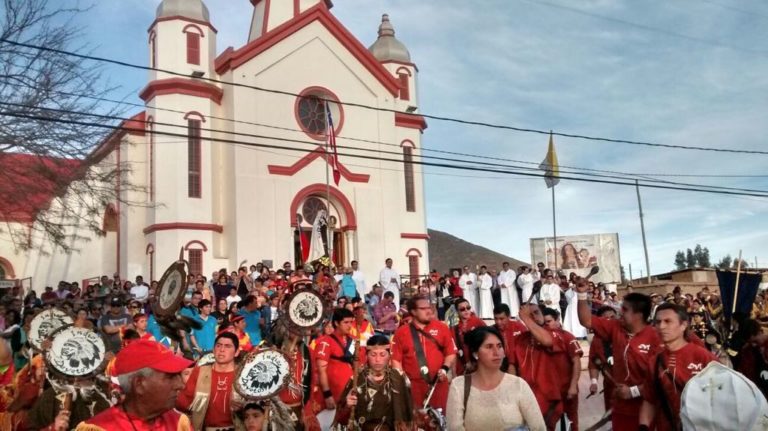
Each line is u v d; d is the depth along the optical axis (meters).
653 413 6.35
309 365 8.38
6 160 17.36
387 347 7.07
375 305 20.38
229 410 6.61
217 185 29.25
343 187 30.91
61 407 6.07
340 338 8.81
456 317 14.30
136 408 3.93
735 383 4.67
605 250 39.41
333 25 31.77
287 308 8.16
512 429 5.11
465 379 5.47
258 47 29.72
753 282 14.16
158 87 28.34
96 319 16.73
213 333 13.16
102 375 6.40
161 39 28.91
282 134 29.78
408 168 34.19
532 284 24.55
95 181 20.25
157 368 3.88
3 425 7.04
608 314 9.69
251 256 28.16
